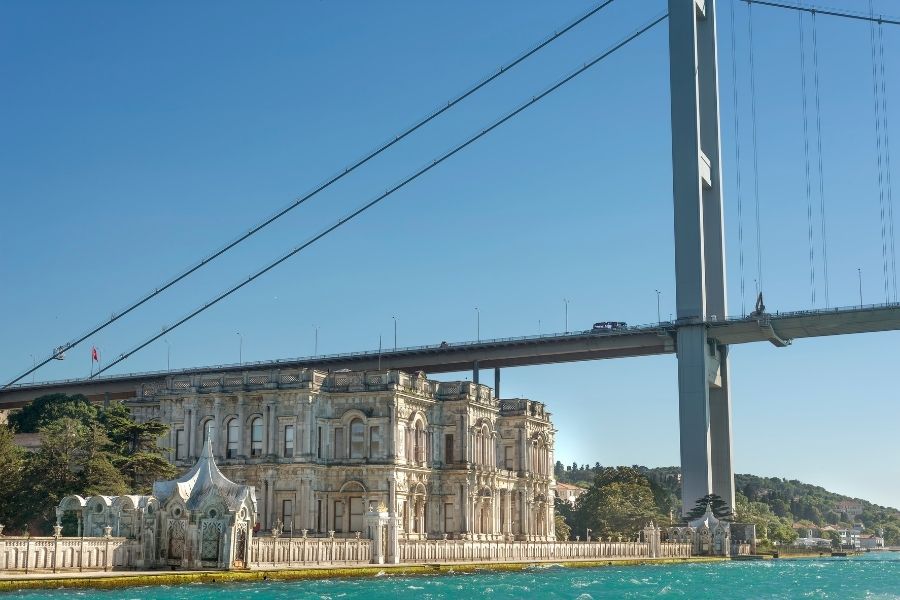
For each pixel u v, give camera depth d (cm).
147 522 10244
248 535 10419
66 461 13525
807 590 11850
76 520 11612
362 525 14525
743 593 11100
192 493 10444
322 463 14712
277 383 14838
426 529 15512
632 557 17438
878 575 15538
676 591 11069
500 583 11125
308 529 14362
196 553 10238
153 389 15988
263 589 9325
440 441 15975
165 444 15362
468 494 15788
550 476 18662
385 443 14662
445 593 9688
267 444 14650
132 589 8912
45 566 9144
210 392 15150
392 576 11600
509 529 17175
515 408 17800
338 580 10738
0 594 8175
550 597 9631
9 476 13738
